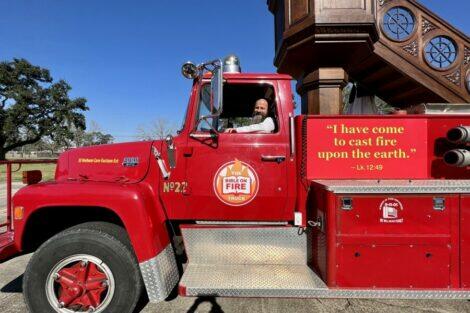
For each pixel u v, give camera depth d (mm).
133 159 3191
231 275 2920
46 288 2762
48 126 44469
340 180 3072
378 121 3096
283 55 4684
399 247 2730
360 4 4082
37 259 2750
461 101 5062
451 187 2705
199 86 3152
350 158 3094
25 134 45375
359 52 4391
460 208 2713
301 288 2725
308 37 4191
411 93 5371
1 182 14758
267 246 3127
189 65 3061
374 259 2732
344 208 2738
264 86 3262
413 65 4996
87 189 2822
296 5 4383
